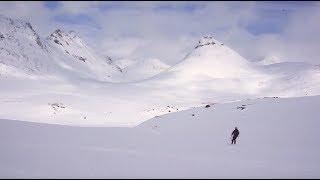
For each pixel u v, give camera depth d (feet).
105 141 120.16
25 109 517.96
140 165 85.15
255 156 104.99
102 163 85.25
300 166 91.71
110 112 552.00
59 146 104.12
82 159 88.28
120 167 82.02
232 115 167.02
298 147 118.93
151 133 147.13
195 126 157.69
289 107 168.14
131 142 122.42
